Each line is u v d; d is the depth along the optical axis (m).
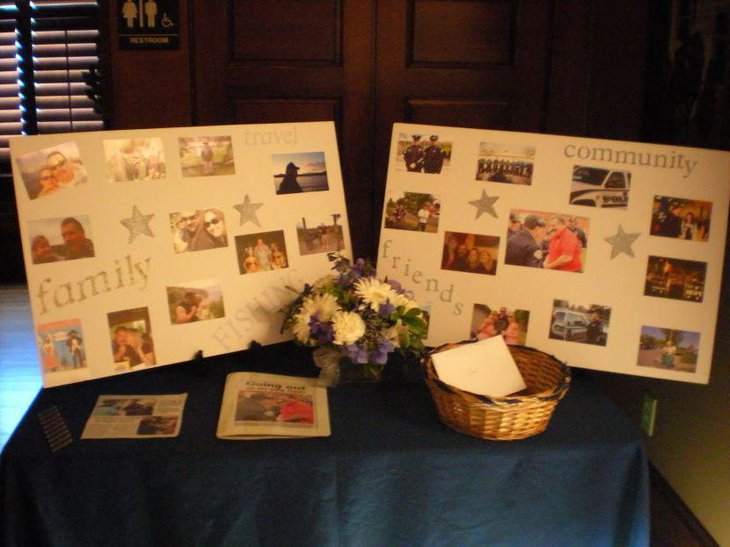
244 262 1.70
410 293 1.64
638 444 1.39
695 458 1.80
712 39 1.70
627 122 2.22
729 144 1.63
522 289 1.70
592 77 2.20
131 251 1.59
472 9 2.17
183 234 1.64
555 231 1.68
